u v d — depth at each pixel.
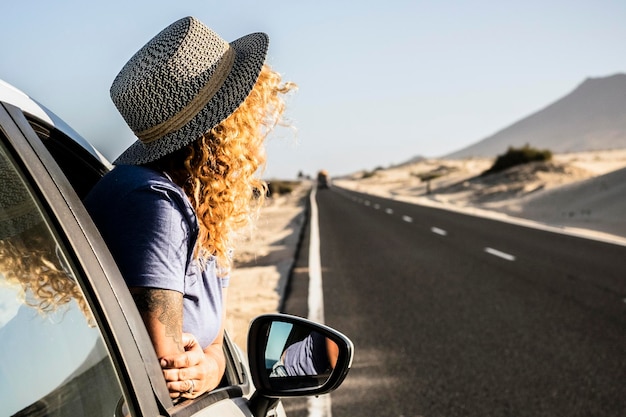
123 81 1.86
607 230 24.61
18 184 1.45
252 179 2.04
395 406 6.27
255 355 2.13
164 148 1.83
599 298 11.05
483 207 42.97
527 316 9.89
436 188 78.38
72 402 1.41
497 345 8.34
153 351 1.67
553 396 6.48
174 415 1.66
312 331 2.11
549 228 25.12
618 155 135.00
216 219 1.96
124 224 1.74
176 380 1.75
